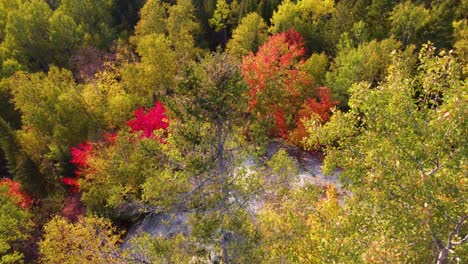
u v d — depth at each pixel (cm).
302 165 2759
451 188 969
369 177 1049
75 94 3197
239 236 1085
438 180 980
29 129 3388
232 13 5134
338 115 1211
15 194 2606
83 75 4012
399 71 1200
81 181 2505
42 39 4831
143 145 1146
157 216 2412
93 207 2498
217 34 5469
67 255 1936
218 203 1061
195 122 1008
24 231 2583
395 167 1016
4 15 5366
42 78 4000
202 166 995
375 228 1077
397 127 1091
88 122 3148
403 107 1110
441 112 1048
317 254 1215
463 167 984
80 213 2648
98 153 2547
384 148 1077
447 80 1110
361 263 962
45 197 2969
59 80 3781
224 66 965
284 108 2906
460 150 971
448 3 3903
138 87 3691
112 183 2389
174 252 1111
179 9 4562
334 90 3127
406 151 1049
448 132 995
